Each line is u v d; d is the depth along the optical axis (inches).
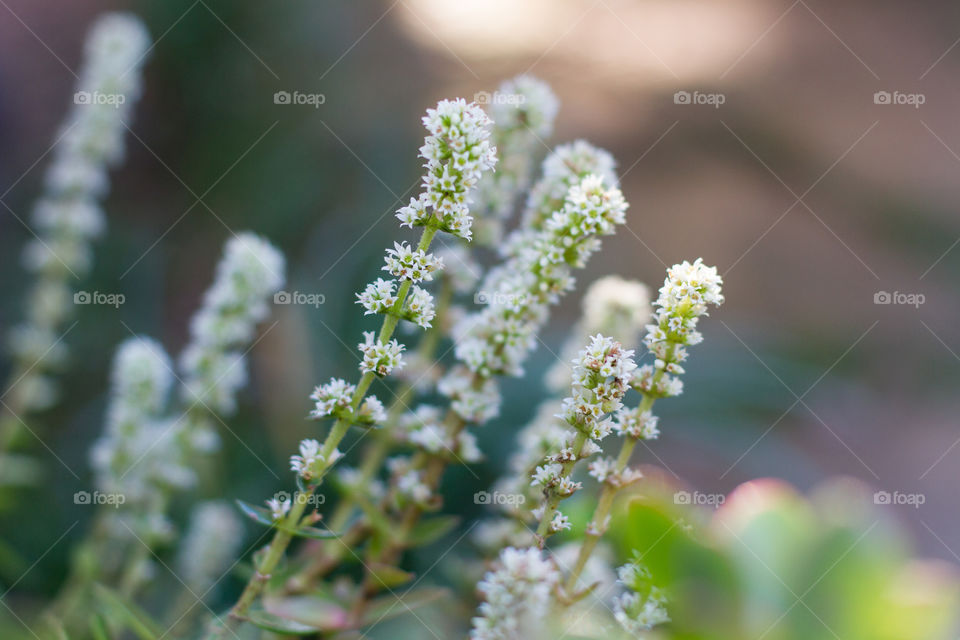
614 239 45.6
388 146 44.4
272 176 44.8
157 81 46.8
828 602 15.4
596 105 47.8
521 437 20.4
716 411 38.1
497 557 18.5
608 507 15.9
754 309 48.1
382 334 16.0
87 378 36.7
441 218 15.7
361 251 37.9
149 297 41.9
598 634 15.6
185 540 24.9
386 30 47.3
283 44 47.0
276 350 33.2
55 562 27.9
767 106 49.5
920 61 53.6
